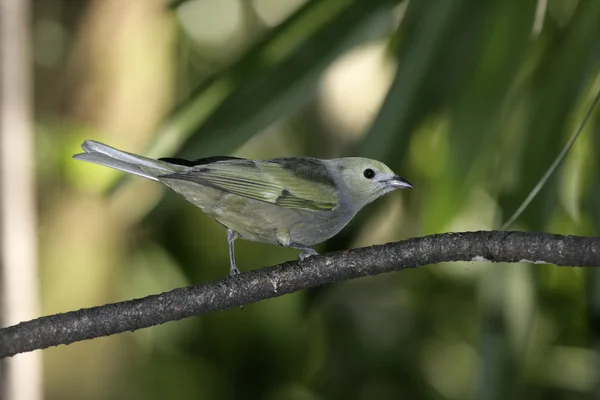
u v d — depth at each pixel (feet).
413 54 30.68
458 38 30.60
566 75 32.24
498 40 30.35
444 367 55.77
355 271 25.66
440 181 32.24
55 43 47.93
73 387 49.24
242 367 55.11
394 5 31.58
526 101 33.78
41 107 46.62
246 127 31.48
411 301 55.88
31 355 35.40
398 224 49.67
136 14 46.24
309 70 31.60
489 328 34.14
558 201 33.09
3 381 34.86
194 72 50.55
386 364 55.93
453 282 54.90
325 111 52.34
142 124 46.55
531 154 32.76
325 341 56.70
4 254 34.86
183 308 25.13
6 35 35.91
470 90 30.45
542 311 49.24
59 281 46.85
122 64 46.42
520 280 34.35
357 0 31.53
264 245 54.03
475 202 45.91
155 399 51.78
